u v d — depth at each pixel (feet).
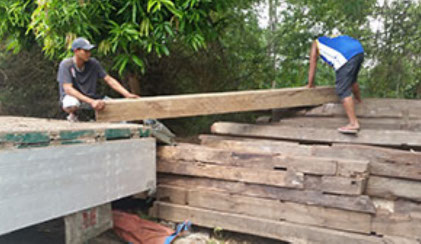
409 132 9.81
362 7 16.35
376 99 11.85
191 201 10.50
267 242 9.89
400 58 18.13
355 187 8.32
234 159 9.91
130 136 9.32
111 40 12.85
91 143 7.86
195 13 12.53
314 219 8.90
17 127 7.25
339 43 11.23
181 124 22.40
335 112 12.18
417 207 8.39
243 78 22.00
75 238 7.93
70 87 10.76
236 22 19.86
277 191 9.33
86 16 11.86
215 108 11.57
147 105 10.65
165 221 10.74
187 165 10.58
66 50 13.39
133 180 9.27
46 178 6.77
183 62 20.42
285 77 22.16
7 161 6.03
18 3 13.52
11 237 10.10
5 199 6.00
